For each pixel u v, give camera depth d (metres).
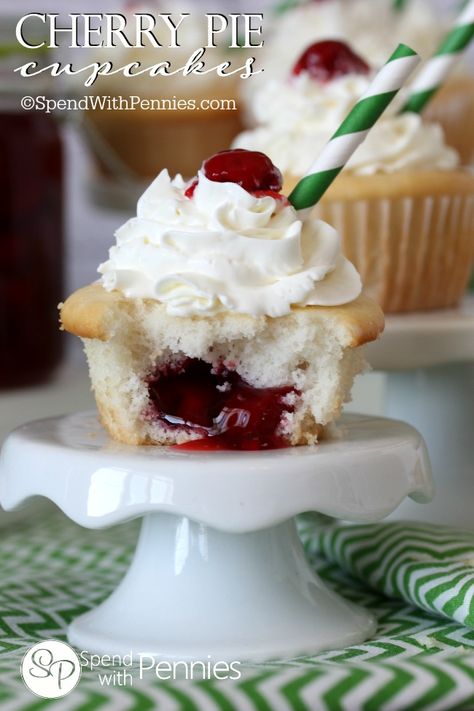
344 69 0.61
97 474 0.47
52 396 0.66
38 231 0.66
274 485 0.47
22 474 0.49
